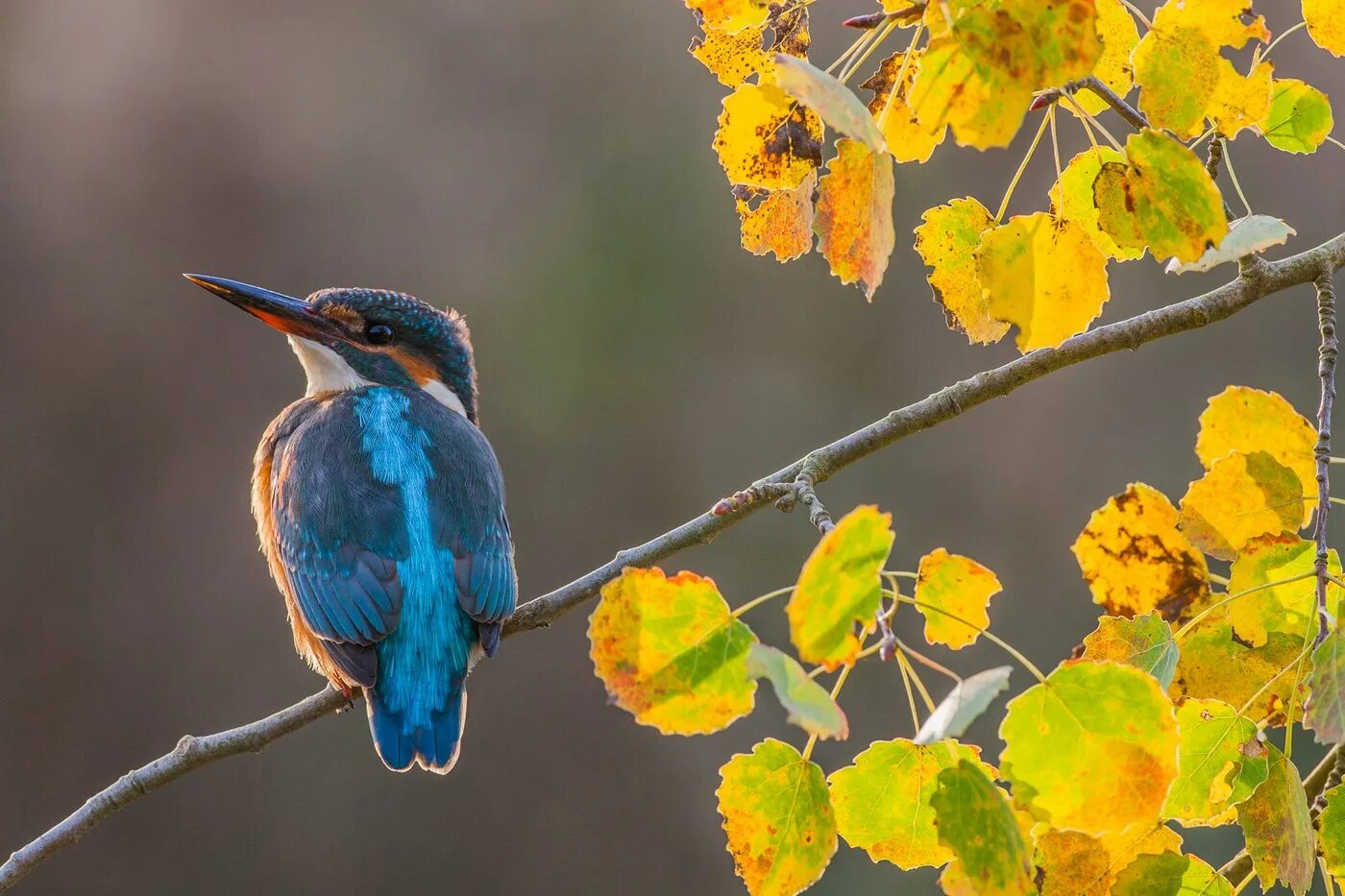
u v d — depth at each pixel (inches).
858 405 634.8
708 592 112.1
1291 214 590.2
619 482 628.1
